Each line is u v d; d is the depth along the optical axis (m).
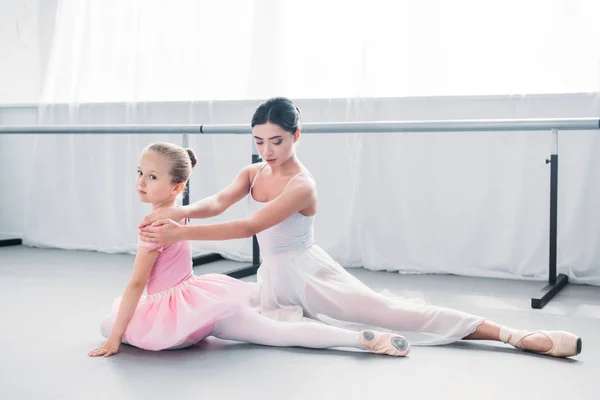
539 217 2.90
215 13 3.38
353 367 1.58
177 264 1.73
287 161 1.86
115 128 2.96
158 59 3.48
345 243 3.16
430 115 3.04
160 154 1.71
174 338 1.67
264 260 1.91
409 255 3.05
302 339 1.72
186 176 1.75
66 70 3.65
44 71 3.73
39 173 3.70
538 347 1.68
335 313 1.82
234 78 3.39
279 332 1.73
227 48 3.38
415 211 3.05
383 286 2.71
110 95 3.60
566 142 2.86
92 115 3.60
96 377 1.51
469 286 2.71
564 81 2.89
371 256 3.09
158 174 1.71
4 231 3.86
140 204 3.53
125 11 3.54
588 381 1.48
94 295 2.43
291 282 1.86
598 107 2.81
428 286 2.71
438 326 1.76
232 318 1.74
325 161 3.18
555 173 2.53
